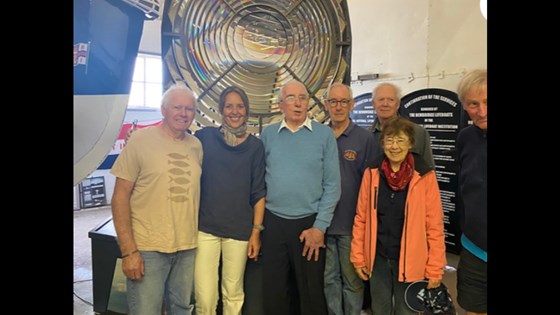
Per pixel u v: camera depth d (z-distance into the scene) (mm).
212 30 2613
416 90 4934
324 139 2309
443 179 4574
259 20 2727
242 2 2668
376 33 5445
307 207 2262
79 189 7141
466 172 2070
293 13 2787
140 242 1975
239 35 2691
